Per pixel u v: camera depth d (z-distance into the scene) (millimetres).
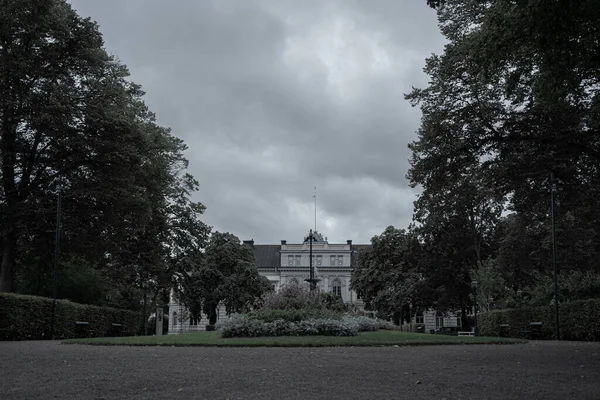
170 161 45562
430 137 27594
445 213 39625
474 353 13711
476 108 26000
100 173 31016
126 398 6078
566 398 6211
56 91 28281
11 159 29938
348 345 16703
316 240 98188
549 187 26875
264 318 21703
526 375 8547
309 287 36469
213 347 15820
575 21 12859
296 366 9727
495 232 50375
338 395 6359
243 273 64250
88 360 10734
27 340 21859
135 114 33625
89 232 31469
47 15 28750
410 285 57656
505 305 38656
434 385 7277
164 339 18438
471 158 27391
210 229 49656
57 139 30016
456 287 53281
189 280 51281
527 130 25078
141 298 55906
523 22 14352
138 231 39094
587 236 37125
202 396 6242
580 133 23391
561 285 32531
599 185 26109
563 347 16953
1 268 30984
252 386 7074
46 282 41500
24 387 6887
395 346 17078
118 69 33031
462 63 25266
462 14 25781
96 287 44531
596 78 17797
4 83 28031
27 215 29297
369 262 65062
